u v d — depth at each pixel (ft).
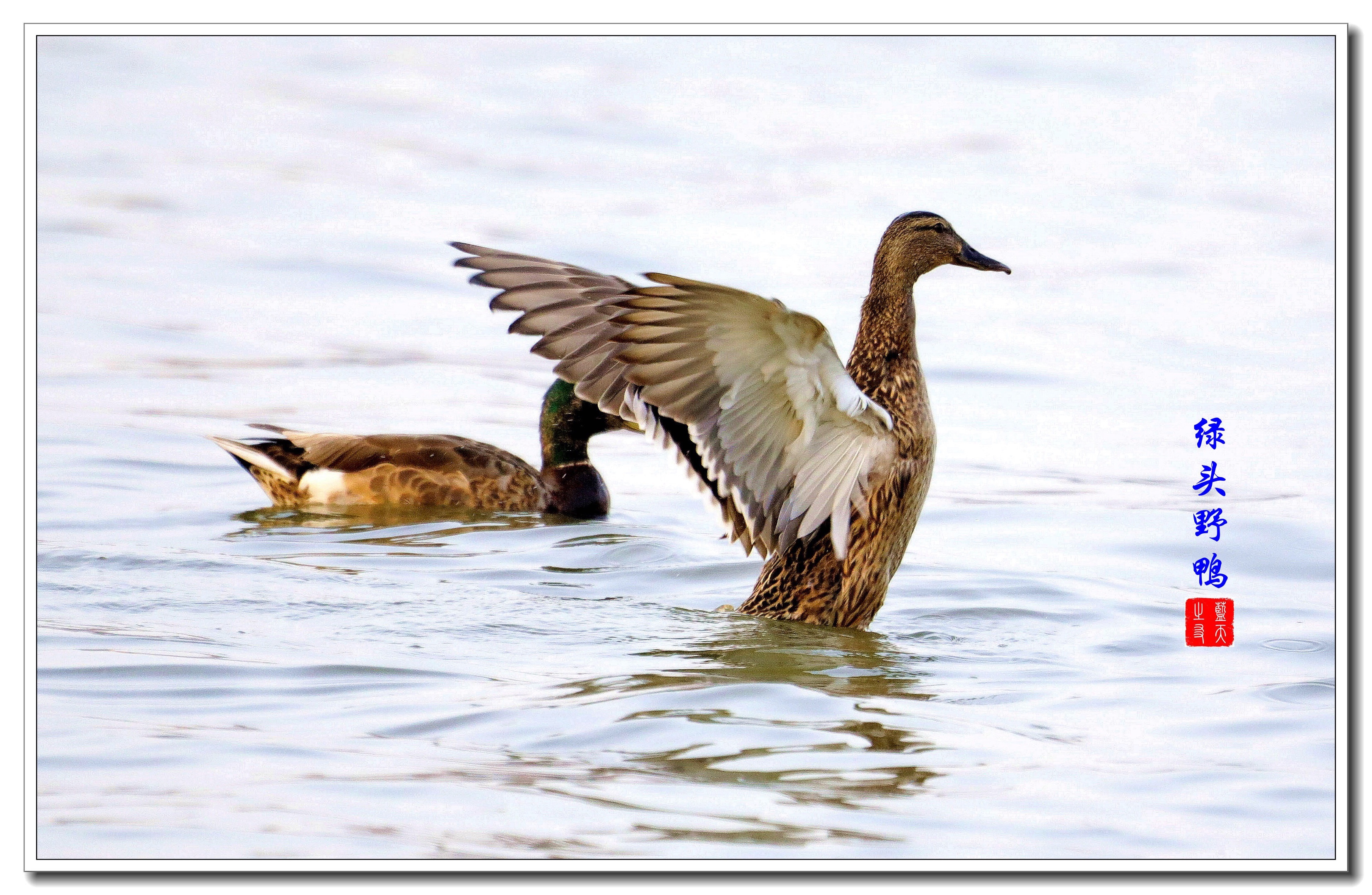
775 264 77.05
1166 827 23.85
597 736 26.96
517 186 93.15
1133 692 31.14
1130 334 70.23
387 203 89.20
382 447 50.03
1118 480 52.21
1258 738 28.22
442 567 41.11
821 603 35.42
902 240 35.88
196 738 26.53
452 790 24.35
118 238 80.28
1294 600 39.78
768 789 24.71
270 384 61.67
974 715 29.09
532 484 50.11
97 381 59.88
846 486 33.71
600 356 34.81
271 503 49.39
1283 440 55.93
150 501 47.70
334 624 34.17
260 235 82.33
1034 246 83.76
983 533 46.78
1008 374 64.95
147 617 34.19
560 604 37.04
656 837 22.82
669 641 33.55
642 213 86.84
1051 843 23.11
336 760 25.57
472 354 67.51
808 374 30.76
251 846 22.24
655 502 51.83
